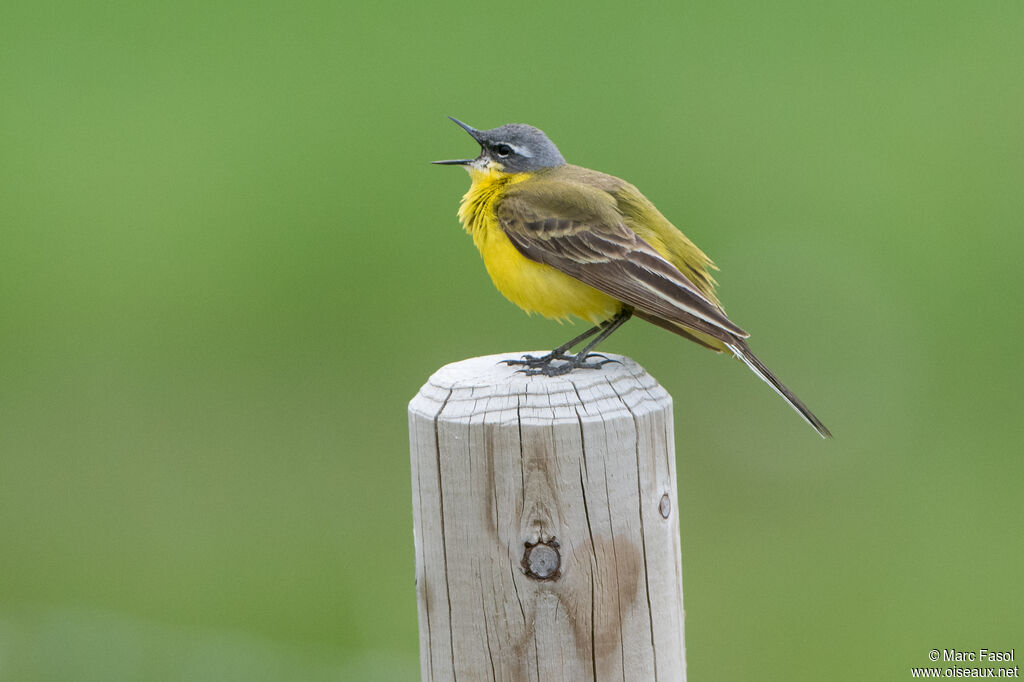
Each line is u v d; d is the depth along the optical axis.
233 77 18.72
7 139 17.94
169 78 18.78
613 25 19.17
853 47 18.69
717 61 18.52
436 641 6.06
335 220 16.62
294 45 19.16
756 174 16.88
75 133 18.06
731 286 15.72
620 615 5.90
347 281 15.93
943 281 15.63
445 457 5.91
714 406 14.81
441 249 16.17
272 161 17.41
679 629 6.16
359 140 17.56
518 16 19.55
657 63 18.42
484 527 5.87
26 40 19.50
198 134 17.91
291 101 18.20
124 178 17.45
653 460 5.95
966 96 17.75
